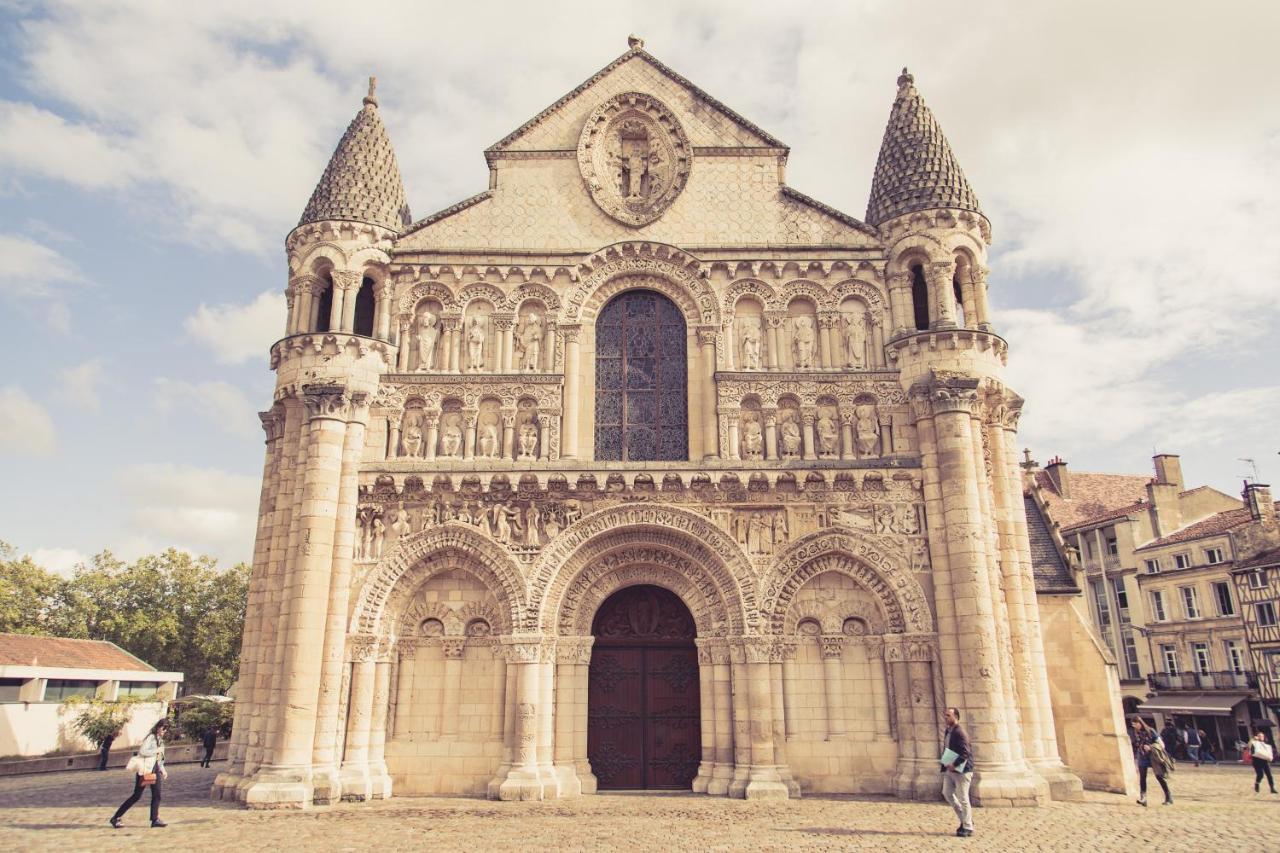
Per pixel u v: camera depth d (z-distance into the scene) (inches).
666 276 1269.7
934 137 1289.4
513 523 1141.7
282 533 1141.1
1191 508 2714.1
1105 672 1195.3
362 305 1310.3
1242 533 2380.7
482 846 751.7
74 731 2075.5
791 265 1264.8
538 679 1090.1
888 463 1142.3
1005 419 1203.2
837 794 1064.8
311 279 1222.3
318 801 997.2
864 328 1246.3
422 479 1140.5
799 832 810.2
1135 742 1305.4
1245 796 1175.0
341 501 1121.4
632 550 1163.9
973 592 1059.9
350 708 1073.5
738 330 1258.0
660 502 1144.8
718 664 1119.0
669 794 1072.8
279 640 1067.9
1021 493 1191.6
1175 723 2444.6
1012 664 1099.9
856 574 1135.6
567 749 1098.1
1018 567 1141.1
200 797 1113.4
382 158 1309.1
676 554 1156.5
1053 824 861.2
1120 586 2714.1
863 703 1104.8
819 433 1200.8
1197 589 2475.4
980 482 1125.7
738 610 1112.8
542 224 1299.2
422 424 1210.0
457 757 1092.5
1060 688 1217.4
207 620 3100.4
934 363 1169.4
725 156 1332.4
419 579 1142.3
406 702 1112.8
